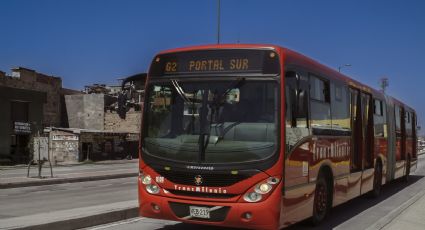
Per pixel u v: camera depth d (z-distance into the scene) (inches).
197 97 328.5
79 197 661.9
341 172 457.1
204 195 313.0
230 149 311.0
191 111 327.6
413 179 965.8
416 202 538.6
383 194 691.4
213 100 324.5
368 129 584.4
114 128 2549.2
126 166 1724.9
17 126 1861.5
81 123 2596.0
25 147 1914.4
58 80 2507.4
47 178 994.7
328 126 420.2
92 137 2124.8
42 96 2007.9
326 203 422.0
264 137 311.3
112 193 717.9
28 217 383.2
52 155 2053.4
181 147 321.4
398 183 866.1
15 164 1771.7
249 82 322.7
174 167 320.2
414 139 946.1
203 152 315.3
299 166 345.1
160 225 401.4
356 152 528.1
